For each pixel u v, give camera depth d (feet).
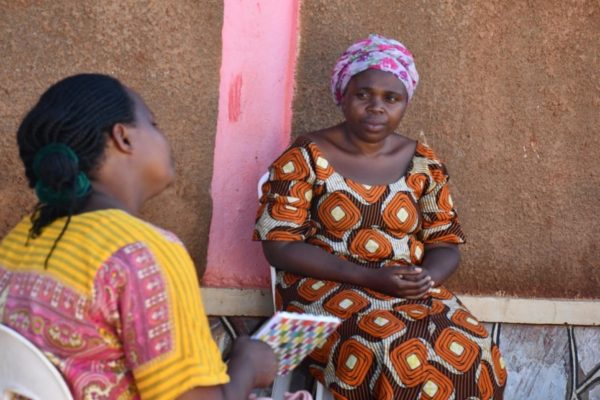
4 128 11.25
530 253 14.21
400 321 10.56
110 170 6.80
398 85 11.64
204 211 12.52
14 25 11.14
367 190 11.71
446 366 10.33
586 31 13.99
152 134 6.99
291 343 7.91
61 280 6.39
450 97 13.58
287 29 12.82
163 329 6.33
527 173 14.05
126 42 11.67
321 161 11.66
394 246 11.71
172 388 6.29
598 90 14.20
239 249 12.95
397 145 12.19
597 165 14.37
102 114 6.66
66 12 11.33
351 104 11.66
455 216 12.41
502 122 13.85
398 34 13.26
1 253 6.93
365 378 10.30
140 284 6.31
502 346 14.05
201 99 12.25
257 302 12.84
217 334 12.77
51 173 6.52
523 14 13.67
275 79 12.84
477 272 13.99
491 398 10.61
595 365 14.43
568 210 14.32
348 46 13.10
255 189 12.93
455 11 13.41
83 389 6.39
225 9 12.28
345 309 10.81
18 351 6.45
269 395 12.14
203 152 12.38
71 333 6.33
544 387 14.23
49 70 11.35
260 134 12.88
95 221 6.52
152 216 12.11
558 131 14.11
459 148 13.71
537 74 13.89
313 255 11.28
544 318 14.12
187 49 12.03
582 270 14.48
